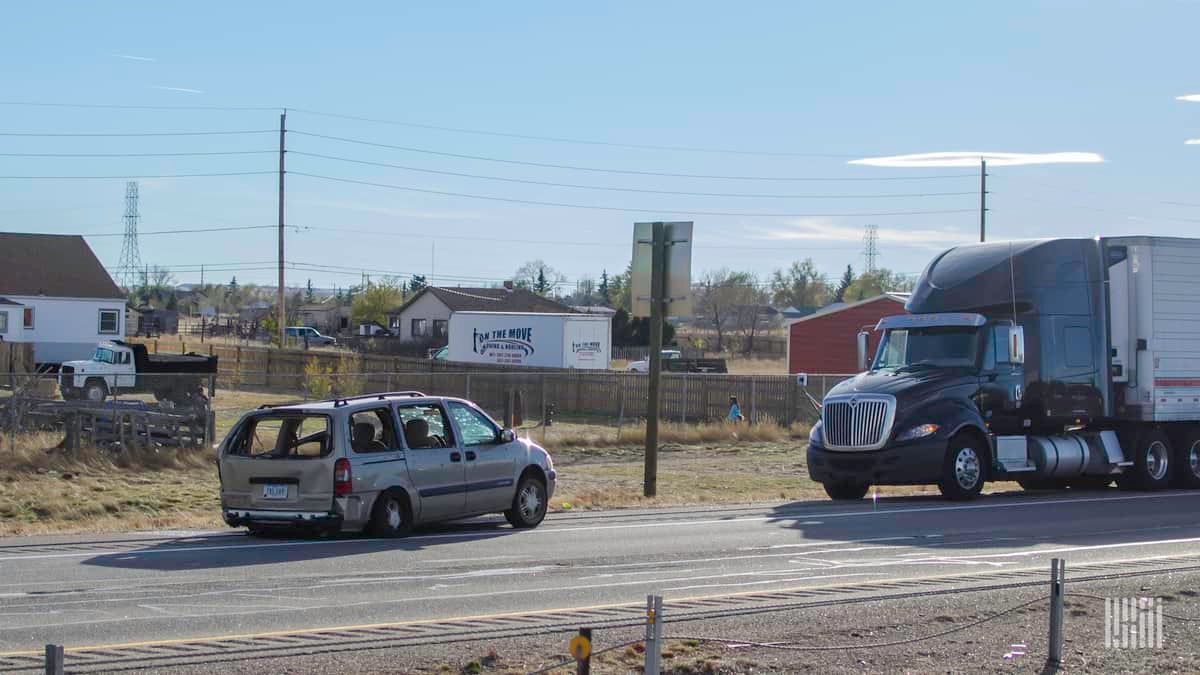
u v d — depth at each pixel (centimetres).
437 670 821
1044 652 920
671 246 2373
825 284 14600
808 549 1499
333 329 11606
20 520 1936
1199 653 934
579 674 636
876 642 934
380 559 1382
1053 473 2317
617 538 1602
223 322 12200
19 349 5053
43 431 2730
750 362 9419
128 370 4497
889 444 2144
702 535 1644
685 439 3778
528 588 1185
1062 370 2325
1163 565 1352
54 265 6450
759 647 905
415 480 1596
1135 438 2414
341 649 882
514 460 1727
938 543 1568
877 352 2380
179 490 2348
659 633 653
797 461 3306
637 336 8856
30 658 847
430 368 5428
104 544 1524
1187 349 2438
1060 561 888
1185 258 2431
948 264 2378
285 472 1538
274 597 1121
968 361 2250
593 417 4541
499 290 8856
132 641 915
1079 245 2378
